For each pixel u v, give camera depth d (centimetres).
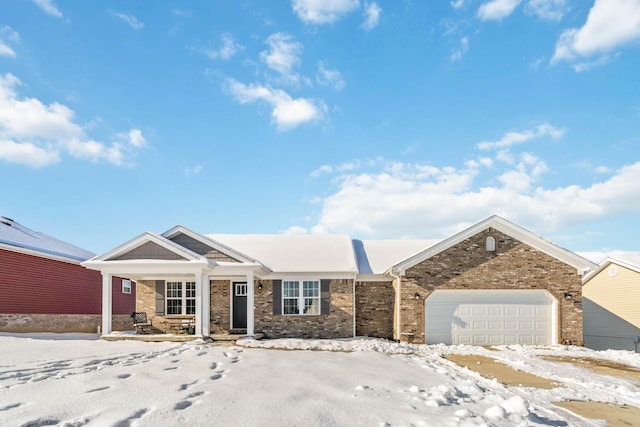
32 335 1908
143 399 681
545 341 1855
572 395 953
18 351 1166
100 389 739
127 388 749
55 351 1195
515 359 1442
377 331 2084
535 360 1453
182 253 1769
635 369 1342
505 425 639
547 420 708
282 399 704
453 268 1884
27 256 2120
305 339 1870
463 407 725
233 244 2292
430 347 1725
